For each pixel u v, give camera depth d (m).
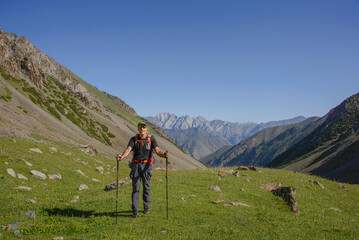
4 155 21.83
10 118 53.06
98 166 34.94
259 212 10.99
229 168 25.55
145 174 8.82
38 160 24.73
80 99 177.50
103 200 11.37
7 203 10.12
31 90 92.69
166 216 8.94
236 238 7.53
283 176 22.58
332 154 182.88
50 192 15.17
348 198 19.52
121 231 7.29
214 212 9.82
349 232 10.38
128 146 8.73
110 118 178.75
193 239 7.05
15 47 113.50
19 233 6.64
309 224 10.67
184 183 16.52
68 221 8.12
